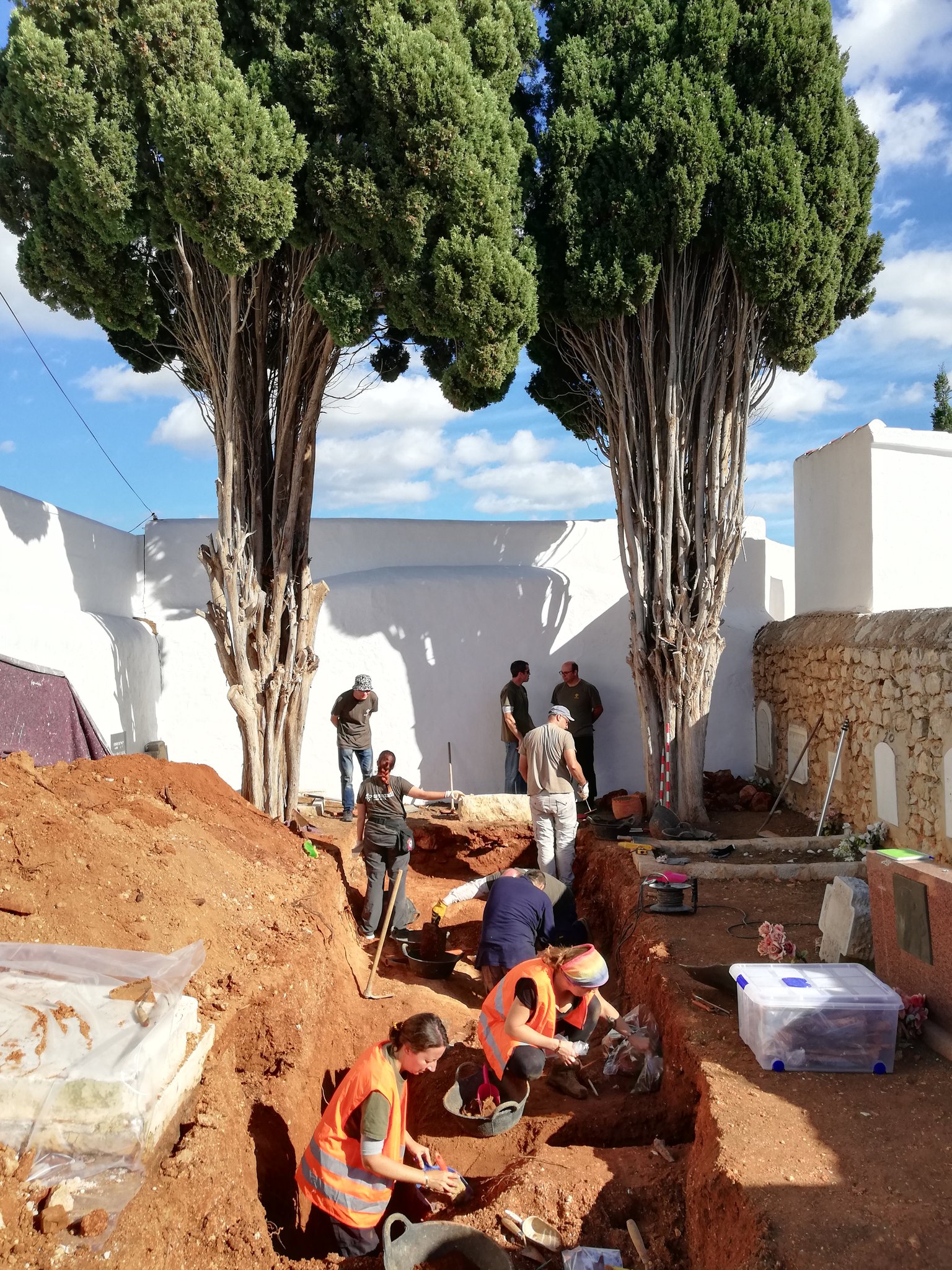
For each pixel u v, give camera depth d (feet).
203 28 24.86
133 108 24.89
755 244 30.04
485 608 40.34
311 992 18.88
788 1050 15.17
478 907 31.45
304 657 30.58
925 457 30.66
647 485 34.22
